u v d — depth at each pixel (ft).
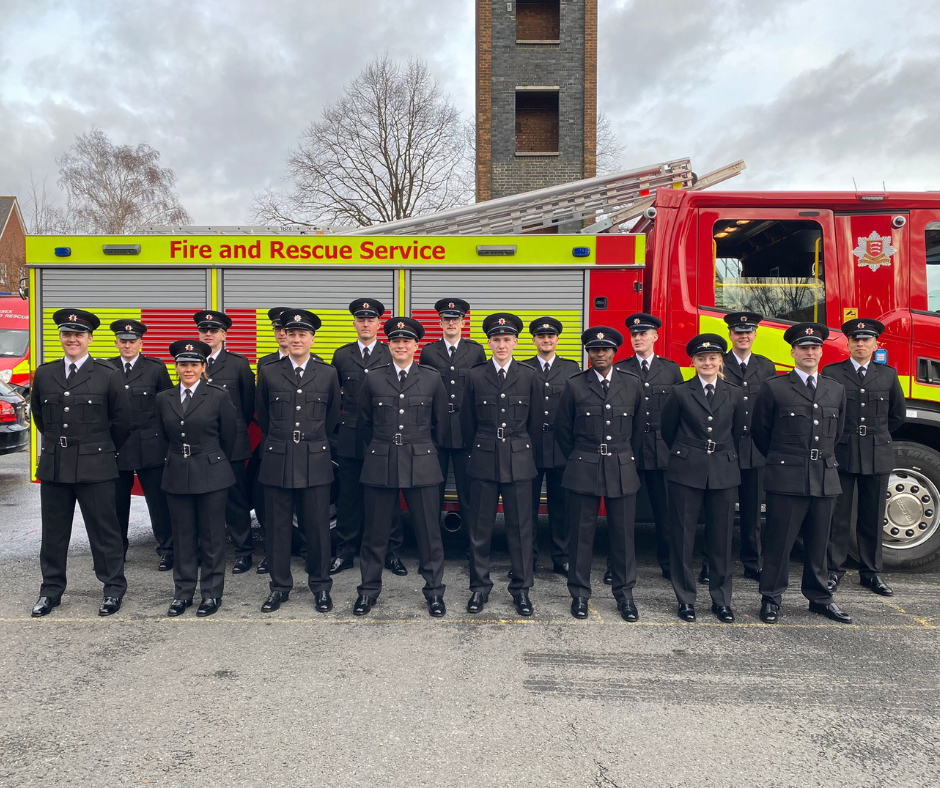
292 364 13.46
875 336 13.98
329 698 9.49
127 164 113.80
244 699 9.44
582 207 18.30
